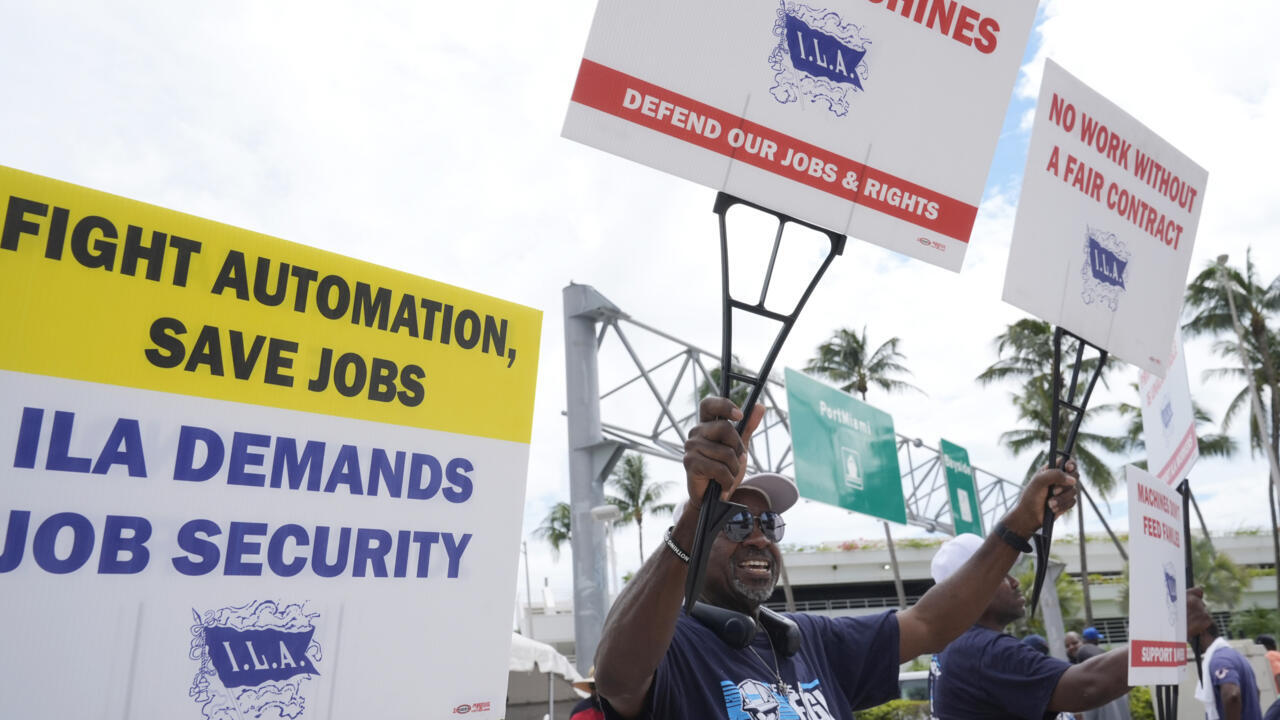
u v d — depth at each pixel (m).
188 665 1.66
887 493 13.21
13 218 1.63
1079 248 2.55
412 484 1.96
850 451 12.74
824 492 11.99
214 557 1.71
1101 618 42.97
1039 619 27.89
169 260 1.76
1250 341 34.88
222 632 1.70
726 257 1.63
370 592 1.86
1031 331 34.31
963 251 1.92
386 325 1.99
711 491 1.46
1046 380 34.12
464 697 1.92
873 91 1.85
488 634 1.99
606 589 9.07
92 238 1.69
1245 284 34.62
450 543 1.98
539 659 10.62
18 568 1.55
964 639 3.20
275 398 1.83
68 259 1.67
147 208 1.75
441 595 1.95
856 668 2.39
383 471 1.93
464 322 2.10
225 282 1.81
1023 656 3.04
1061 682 2.96
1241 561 46.50
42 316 1.63
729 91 1.70
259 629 1.73
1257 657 21.56
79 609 1.58
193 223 1.79
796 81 1.76
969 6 1.98
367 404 1.93
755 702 1.98
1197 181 2.91
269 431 1.81
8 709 1.51
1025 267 2.42
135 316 1.71
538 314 2.21
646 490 47.62
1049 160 2.51
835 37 1.81
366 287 1.98
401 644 1.88
